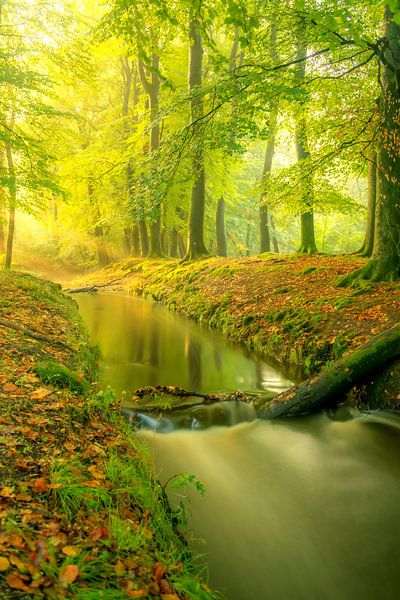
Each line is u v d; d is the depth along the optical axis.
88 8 17.44
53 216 36.84
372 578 3.29
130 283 22.59
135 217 8.82
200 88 8.62
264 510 4.03
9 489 2.74
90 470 3.38
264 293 11.88
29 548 2.23
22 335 6.47
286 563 3.39
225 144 8.48
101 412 4.86
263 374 8.45
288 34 8.29
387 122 8.85
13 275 12.73
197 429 5.77
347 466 4.86
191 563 3.14
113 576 2.31
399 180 9.09
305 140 13.49
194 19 5.59
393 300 8.18
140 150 20.50
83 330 9.26
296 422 6.01
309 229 17.16
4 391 4.26
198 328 12.78
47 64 15.23
